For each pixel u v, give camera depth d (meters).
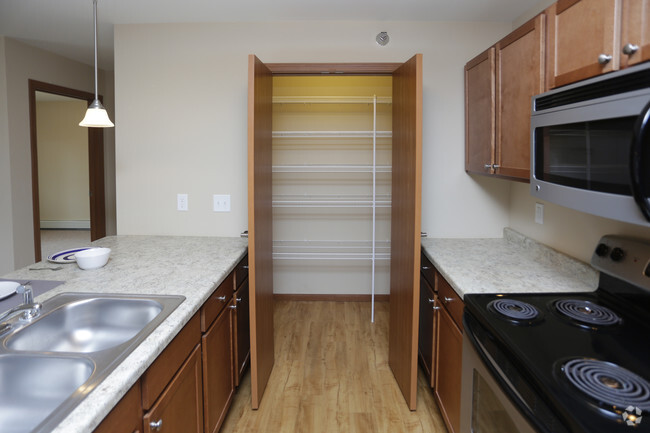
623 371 0.95
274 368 2.48
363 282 3.59
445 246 2.35
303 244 3.56
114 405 0.85
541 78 1.49
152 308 1.39
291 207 3.54
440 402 1.93
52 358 1.00
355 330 3.02
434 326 2.03
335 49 2.53
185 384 1.36
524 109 1.64
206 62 2.52
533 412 0.93
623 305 1.36
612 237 1.45
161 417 1.15
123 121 2.55
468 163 2.43
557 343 1.10
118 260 1.97
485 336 1.26
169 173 2.57
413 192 1.95
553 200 1.26
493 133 1.98
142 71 2.53
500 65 1.88
